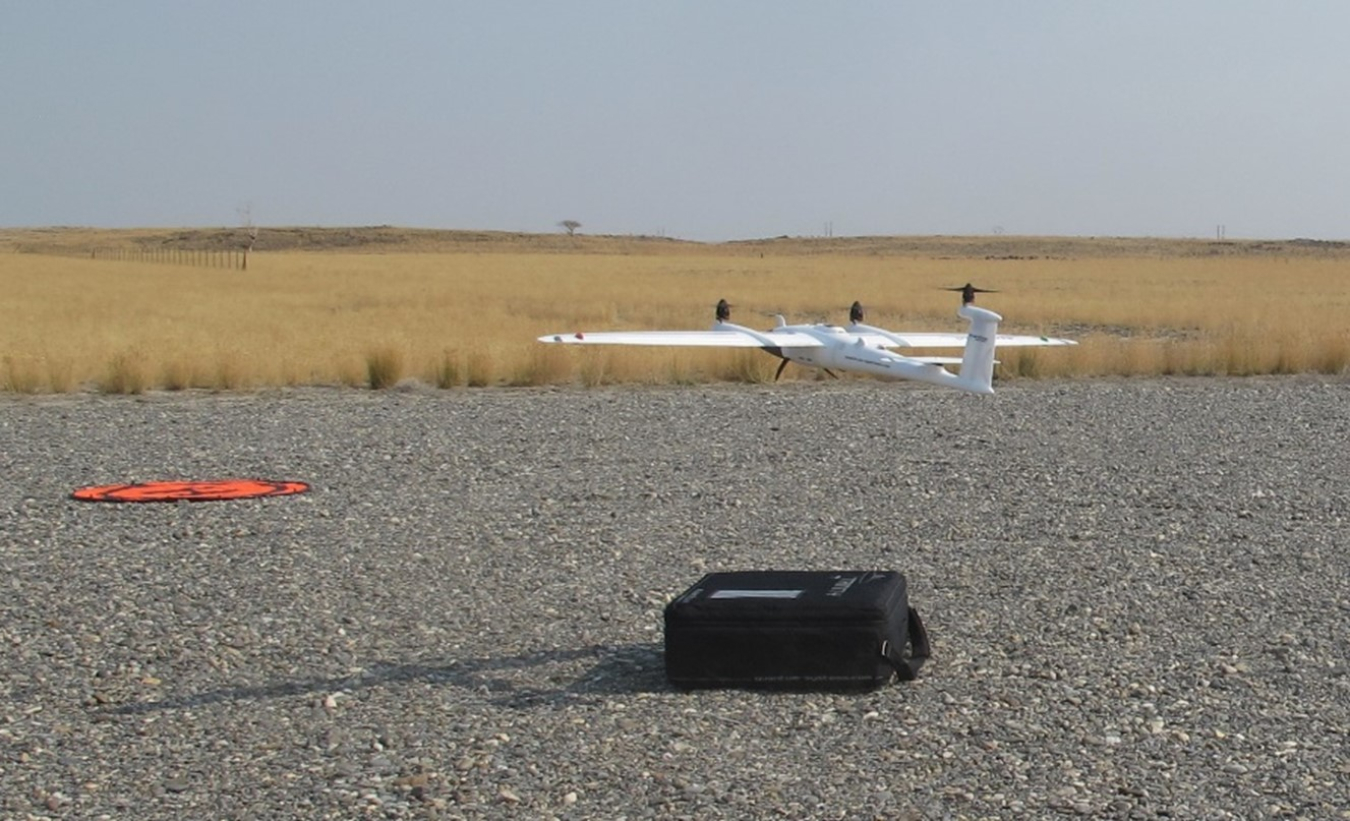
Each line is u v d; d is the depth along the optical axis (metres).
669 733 6.61
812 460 15.28
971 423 18.48
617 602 9.23
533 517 12.12
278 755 6.38
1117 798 5.71
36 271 75.06
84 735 6.68
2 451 16.09
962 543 10.96
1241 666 7.57
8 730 6.75
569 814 5.64
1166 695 7.07
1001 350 26.41
